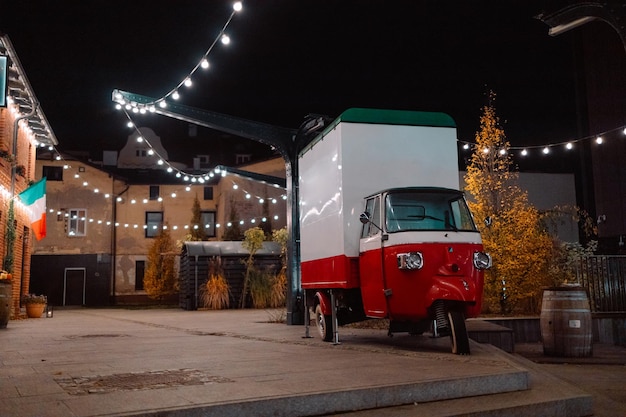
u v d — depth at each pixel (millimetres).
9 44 13773
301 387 4785
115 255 34594
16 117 17969
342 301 9109
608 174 24875
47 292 32969
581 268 12961
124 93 13164
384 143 8758
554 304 9602
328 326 9172
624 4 5949
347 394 4633
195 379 5281
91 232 34062
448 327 7340
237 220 34000
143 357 7121
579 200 27000
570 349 9422
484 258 7570
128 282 34688
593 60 25828
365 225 8430
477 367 5922
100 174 34594
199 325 13883
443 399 5082
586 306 9570
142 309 27203
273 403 4340
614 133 24500
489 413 4711
